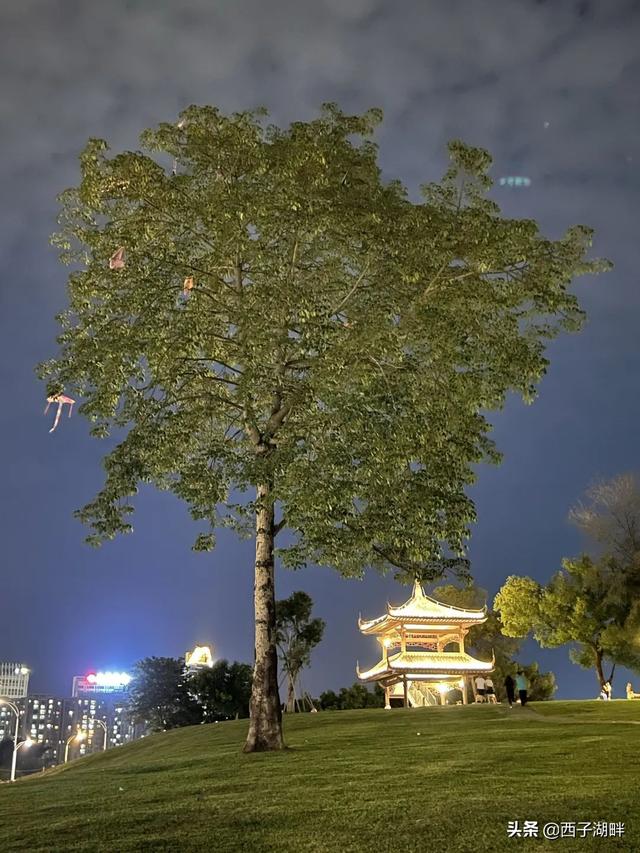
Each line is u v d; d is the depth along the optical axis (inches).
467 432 929.5
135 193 892.6
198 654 2928.2
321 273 939.3
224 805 539.2
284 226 860.6
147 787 670.5
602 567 2223.2
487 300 888.3
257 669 890.1
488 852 388.2
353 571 929.5
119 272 873.5
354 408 773.3
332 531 813.9
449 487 859.4
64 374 877.8
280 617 2267.5
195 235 898.1
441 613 2111.2
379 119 946.7
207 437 1005.2
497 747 790.5
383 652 2242.9
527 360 879.7
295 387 877.8
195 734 1456.7
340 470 775.7
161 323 821.2
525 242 865.5
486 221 874.1
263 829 460.4
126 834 469.7
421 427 811.4
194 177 914.7
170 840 446.3
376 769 672.4
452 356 874.8
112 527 864.3
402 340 873.5
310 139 888.9
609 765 629.6
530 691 2783.0
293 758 783.1
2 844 464.8
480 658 2783.0
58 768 1568.7
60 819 538.0
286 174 847.1
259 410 908.6
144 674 2837.1
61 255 943.0
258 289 840.3
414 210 870.4
